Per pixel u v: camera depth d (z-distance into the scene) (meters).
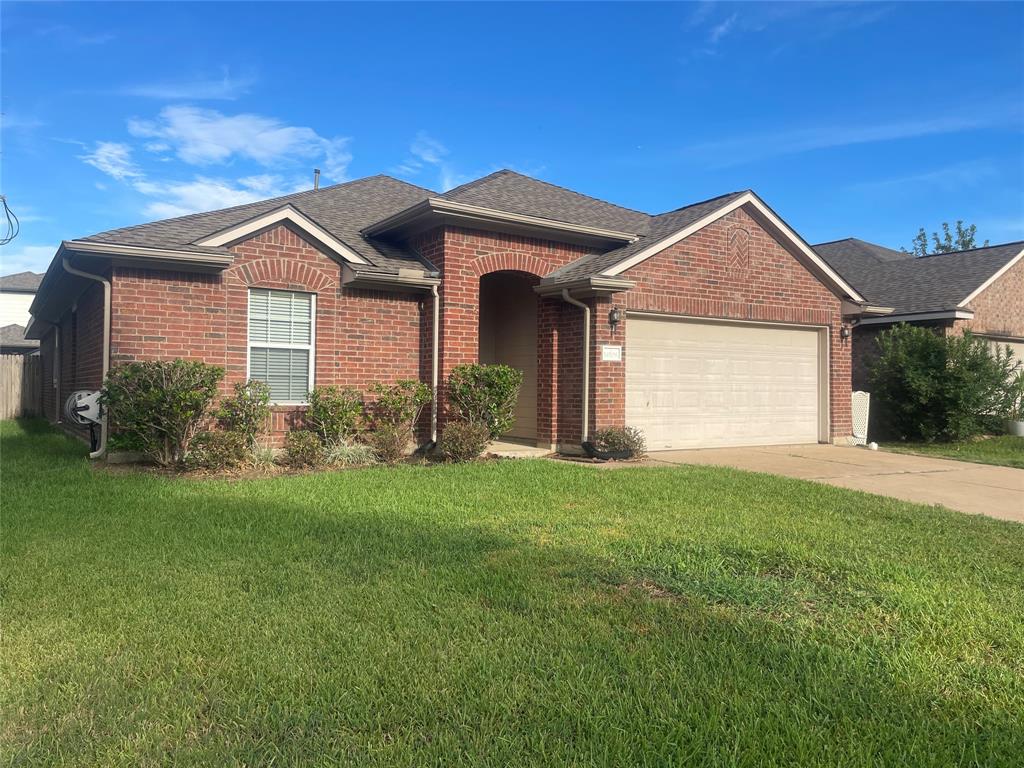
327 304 11.26
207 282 10.32
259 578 4.84
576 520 6.71
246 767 2.69
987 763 2.77
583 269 12.27
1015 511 8.06
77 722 2.99
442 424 11.52
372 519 6.60
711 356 13.68
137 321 9.86
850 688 3.36
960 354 15.52
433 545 5.70
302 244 11.03
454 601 4.42
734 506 7.57
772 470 10.90
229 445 9.47
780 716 3.05
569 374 12.47
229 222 11.55
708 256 13.28
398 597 4.48
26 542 5.69
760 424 14.35
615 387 12.09
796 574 5.08
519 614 4.24
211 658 3.59
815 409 15.24
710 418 13.67
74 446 12.12
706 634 3.98
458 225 11.64
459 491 8.13
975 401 15.37
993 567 5.43
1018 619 4.29
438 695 3.23
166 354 10.04
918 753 2.81
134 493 7.72
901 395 16.20
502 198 12.74
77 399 10.20
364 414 11.41
